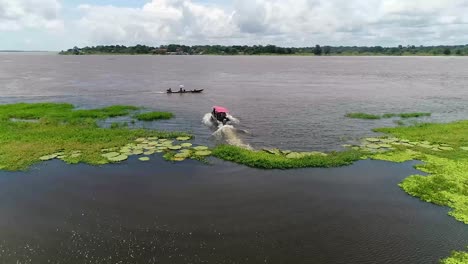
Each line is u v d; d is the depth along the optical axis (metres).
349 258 13.02
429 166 21.59
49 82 76.94
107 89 63.53
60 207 16.59
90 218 15.62
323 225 15.22
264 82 79.69
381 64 180.88
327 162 22.11
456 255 13.15
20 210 16.30
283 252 13.34
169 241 13.95
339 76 99.62
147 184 19.16
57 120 33.72
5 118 34.69
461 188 18.56
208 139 28.06
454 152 24.20
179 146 25.58
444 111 41.75
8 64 168.88
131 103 46.62
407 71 123.12
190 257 12.97
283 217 15.82
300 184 19.30
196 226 15.01
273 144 26.78
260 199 17.50
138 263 12.63
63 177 19.97
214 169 21.33
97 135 27.98
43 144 25.48
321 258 13.01
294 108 43.12
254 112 40.16
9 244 13.70
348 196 17.91
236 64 172.12
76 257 12.95
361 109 42.81
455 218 15.73
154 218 15.63
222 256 13.05
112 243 13.80
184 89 61.09
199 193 18.11
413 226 15.15
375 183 19.48
